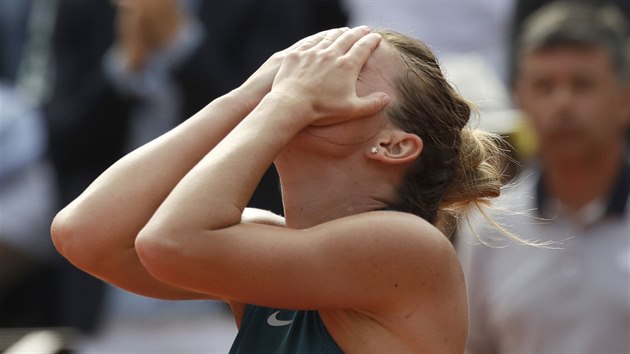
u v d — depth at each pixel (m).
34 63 23.94
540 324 16.20
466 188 10.16
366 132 9.56
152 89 20.25
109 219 9.80
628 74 17.02
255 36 20.50
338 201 9.66
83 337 20.27
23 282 21.14
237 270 9.11
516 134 17.95
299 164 9.68
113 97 20.53
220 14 20.42
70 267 20.67
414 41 10.01
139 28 20.06
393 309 9.41
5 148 21.11
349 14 22.16
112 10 21.08
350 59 9.55
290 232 9.27
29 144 21.39
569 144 16.73
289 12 20.70
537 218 15.66
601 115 16.83
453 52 24.66
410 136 9.59
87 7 21.09
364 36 9.79
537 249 16.38
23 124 21.42
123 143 20.80
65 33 21.31
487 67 23.23
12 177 21.17
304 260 9.17
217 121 9.90
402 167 9.73
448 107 9.92
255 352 9.99
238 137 9.27
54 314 21.12
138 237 9.08
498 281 16.47
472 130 10.46
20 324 21.12
